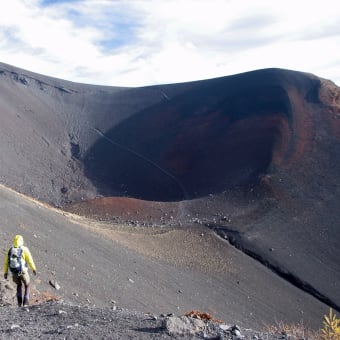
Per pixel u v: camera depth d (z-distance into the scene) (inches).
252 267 1549.0
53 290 698.2
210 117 4106.8
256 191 2251.5
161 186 3496.6
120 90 5438.0
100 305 750.5
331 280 1598.2
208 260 1492.4
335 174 2412.6
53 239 1000.9
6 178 3166.8
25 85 4997.5
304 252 1733.5
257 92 3897.6
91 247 1105.4
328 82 3742.6
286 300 1398.9
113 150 4215.1
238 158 3144.7
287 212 2026.3
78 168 3848.4
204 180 3238.2
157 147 4116.6
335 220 1990.7
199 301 1130.7
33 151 3860.7
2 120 4101.9
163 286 1104.2
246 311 1223.5
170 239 1598.2
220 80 4692.4
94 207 2212.1
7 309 339.6
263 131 3272.6
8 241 816.3
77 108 4945.9
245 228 1806.1
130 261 1159.0
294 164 2556.6
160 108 4758.9
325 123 3139.8
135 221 2018.9
